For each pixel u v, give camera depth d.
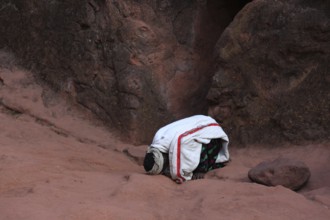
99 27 8.08
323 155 6.01
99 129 7.84
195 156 5.50
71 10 8.36
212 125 5.96
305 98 6.56
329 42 6.49
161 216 4.17
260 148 6.68
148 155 5.54
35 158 5.97
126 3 7.98
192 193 4.91
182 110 7.84
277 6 6.87
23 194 4.61
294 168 5.09
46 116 8.04
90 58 8.10
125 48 7.83
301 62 6.66
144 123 7.64
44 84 8.54
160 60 7.97
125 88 7.69
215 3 8.43
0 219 3.91
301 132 6.47
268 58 6.85
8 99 8.29
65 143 7.27
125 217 4.04
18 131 7.50
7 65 8.88
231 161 6.39
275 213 4.22
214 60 7.36
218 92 7.14
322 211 4.32
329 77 6.46
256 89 6.91
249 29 7.02
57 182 5.04
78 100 8.17
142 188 4.79
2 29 9.21
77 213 4.03
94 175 5.41
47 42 8.61
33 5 8.82
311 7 6.67
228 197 4.59
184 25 8.23
